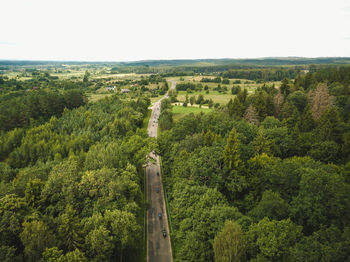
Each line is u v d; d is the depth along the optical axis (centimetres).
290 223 3844
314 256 3219
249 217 4431
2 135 11625
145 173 9506
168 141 9512
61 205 5550
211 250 4178
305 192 4369
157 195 7962
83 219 4925
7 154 11125
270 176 5291
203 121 10419
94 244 4194
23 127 13250
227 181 5853
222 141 7488
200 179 6006
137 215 6800
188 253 4253
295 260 3366
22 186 6284
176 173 6969
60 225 4481
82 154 9131
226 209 4462
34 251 3894
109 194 5566
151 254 5538
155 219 6781
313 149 7125
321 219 4056
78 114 14600
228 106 13150
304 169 4969
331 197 4166
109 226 4716
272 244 3484
